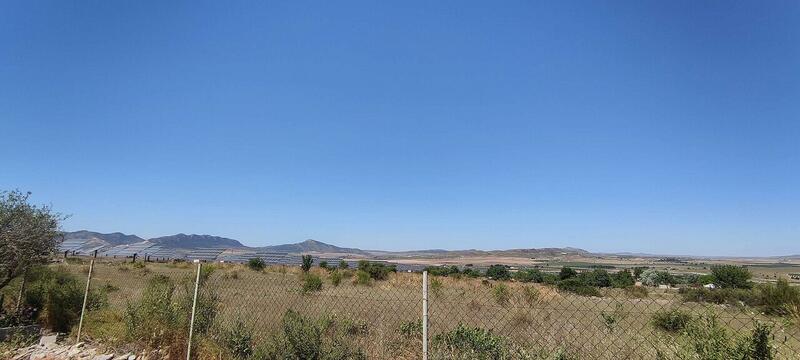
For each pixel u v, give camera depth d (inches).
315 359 271.6
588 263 5265.8
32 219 548.1
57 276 606.2
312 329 288.2
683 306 225.1
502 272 1740.9
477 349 274.2
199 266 335.3
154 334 360.2
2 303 524.7
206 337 330.6
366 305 514.3
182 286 457.1
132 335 376.8
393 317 423.2
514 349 271.1
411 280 889.5
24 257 519.8
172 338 347.6
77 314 504.4
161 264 1793.8
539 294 462.9
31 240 528.4
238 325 332.2
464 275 1756.9
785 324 172.4
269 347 289.9
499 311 442.0
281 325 324.2
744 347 168.2
